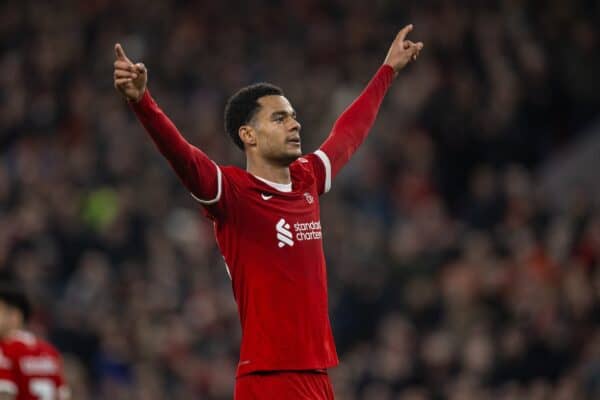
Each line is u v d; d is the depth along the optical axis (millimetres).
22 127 69812
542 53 66938
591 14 68812
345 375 48656
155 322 53188
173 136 19938
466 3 69938
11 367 27062
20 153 66438
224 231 21078
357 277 53906
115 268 57562
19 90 72000
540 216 55531
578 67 66562
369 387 47656
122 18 76125
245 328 20938
